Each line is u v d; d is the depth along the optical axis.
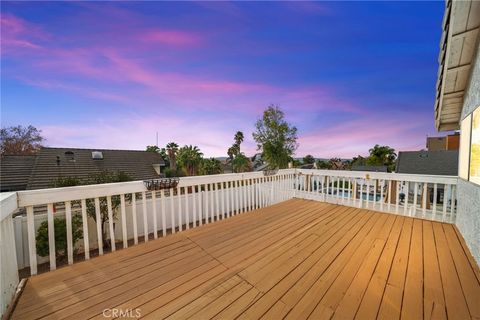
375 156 30.58
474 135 2.30
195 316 1.39
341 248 2.45
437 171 13.94
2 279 1.43
